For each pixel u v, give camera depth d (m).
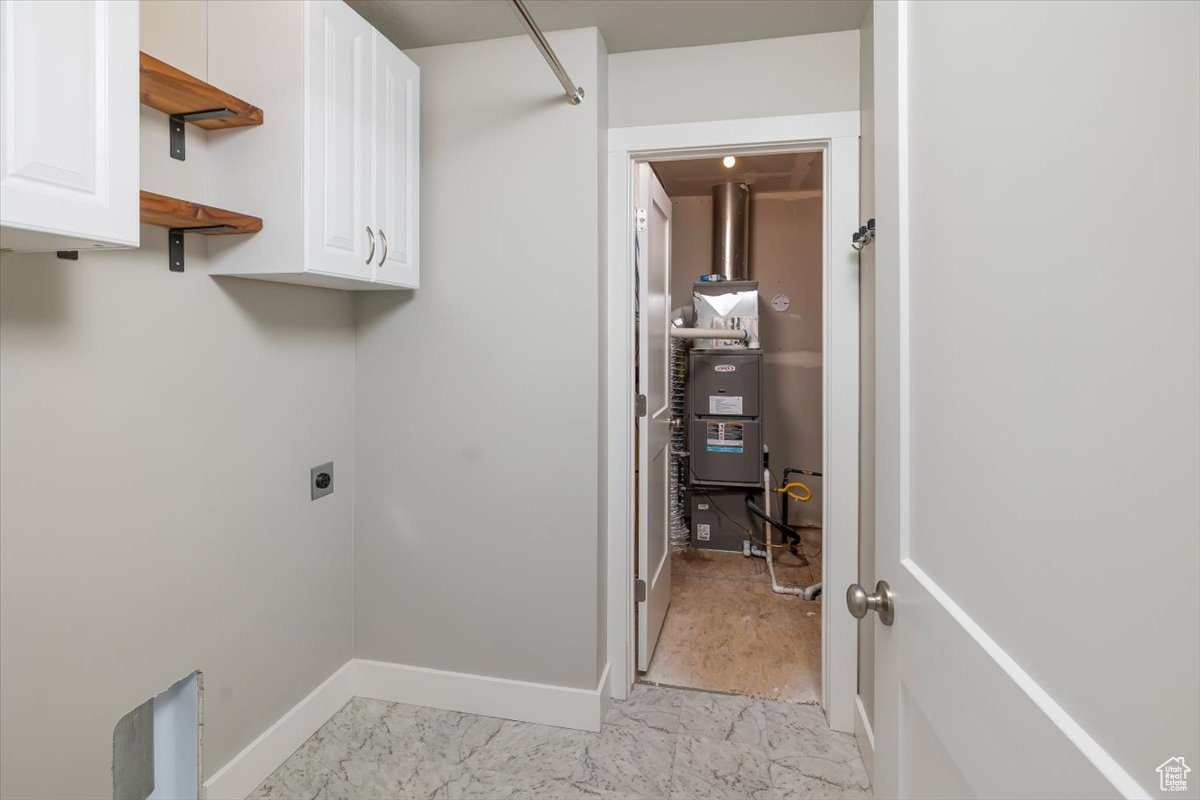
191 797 1.54
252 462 1.72
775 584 3.26
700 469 3.80
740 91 2.05
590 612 2.01
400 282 1.89
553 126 1.98
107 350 1.31
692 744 1.95
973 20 0.62
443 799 1.69
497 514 2.07
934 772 0.72
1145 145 0.38
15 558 1.15
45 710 1.20
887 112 0.87
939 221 0.71
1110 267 0.41
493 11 1.86
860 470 2.03
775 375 4.20
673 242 4.28
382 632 2.19
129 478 1.36
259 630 1.75
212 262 1.55
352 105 1.65
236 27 1.51
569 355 2.00
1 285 1.12
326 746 1.92
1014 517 0.54
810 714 2.13
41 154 0.90
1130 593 0.39
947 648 0.67
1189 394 0.34
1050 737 0.47
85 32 0.95
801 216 4.13
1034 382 0.51
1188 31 0.34
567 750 1.91
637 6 1.84
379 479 2.17
